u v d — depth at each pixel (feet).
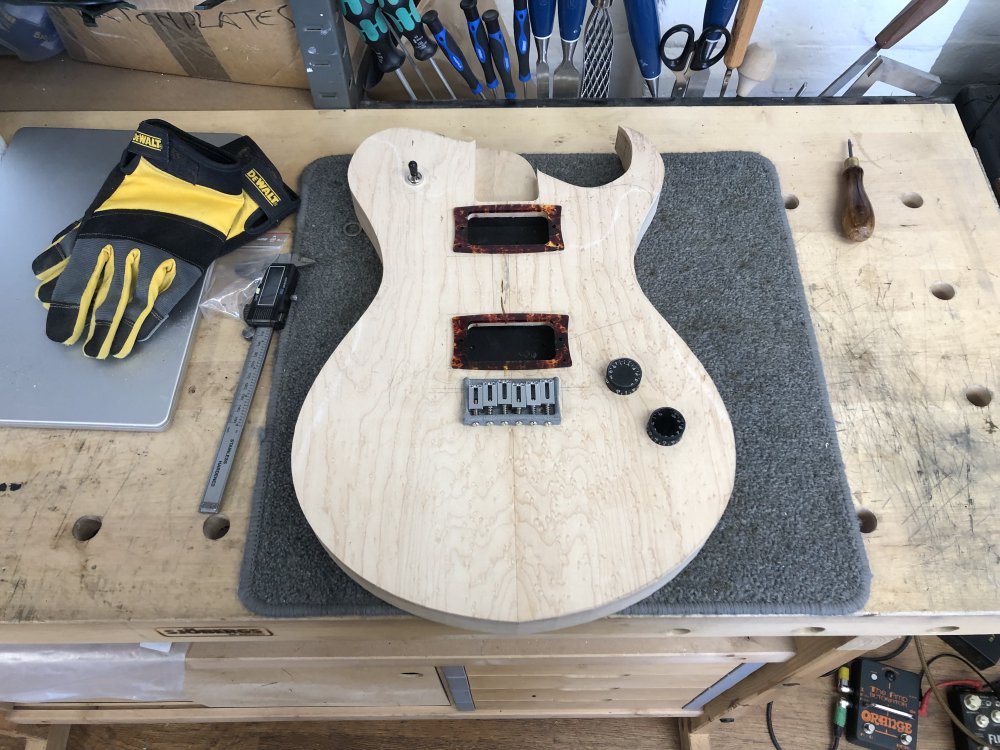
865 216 2.57
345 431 2.02
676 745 3.95
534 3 2.99
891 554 2.07
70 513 2.12
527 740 3.97
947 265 2.55
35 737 3.75
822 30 3.64
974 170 2.75
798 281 2.52
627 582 1.82
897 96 3.38
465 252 2.36
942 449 2.23
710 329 2.43
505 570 1.83
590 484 1.95
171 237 2.37
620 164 2.79
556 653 2.52
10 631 2.06
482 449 2.00
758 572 2.05
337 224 2.66
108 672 2.77
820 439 2.24
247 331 2.44
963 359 2.37
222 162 2.51
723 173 2.75
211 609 2.00
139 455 2.22
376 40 2.95
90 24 2.85
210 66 3.21
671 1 3.49
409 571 1.83
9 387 2.25
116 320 2.24
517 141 2.89
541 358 2.26
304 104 3.22
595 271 2.33
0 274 2.44
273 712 3.71
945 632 2.17
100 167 2.71
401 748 3.95
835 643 2.32
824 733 3.86
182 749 3.93
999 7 3.53
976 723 3.69
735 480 2.18
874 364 2.37
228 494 2.17
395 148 2.59
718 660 2.66
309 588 2.03
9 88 3.25
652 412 2.06
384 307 2.26
